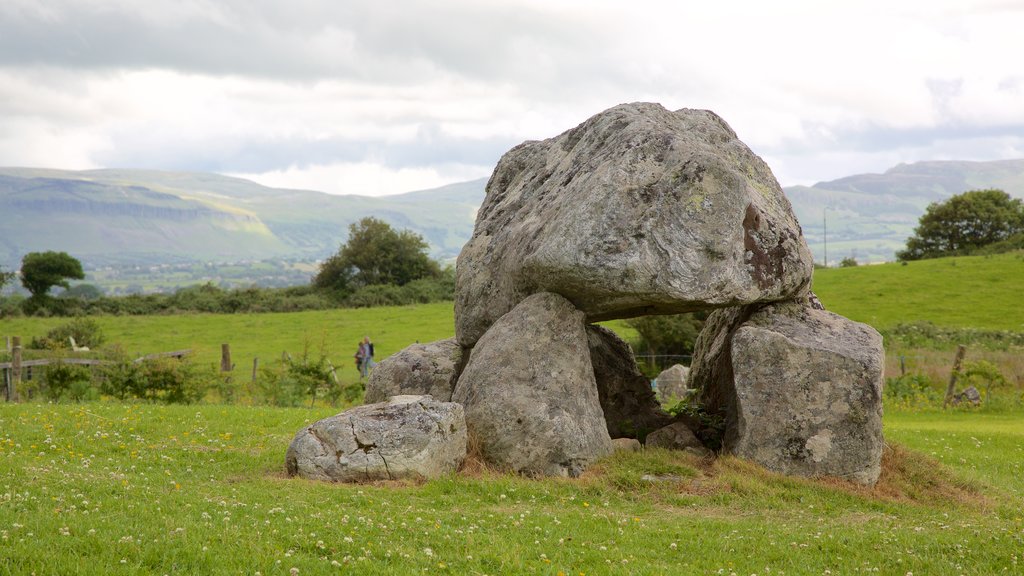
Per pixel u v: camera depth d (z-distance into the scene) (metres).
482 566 9.30
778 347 14.38
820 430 14.12
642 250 13.94
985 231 96.88
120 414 19.84
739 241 14.20
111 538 9.02
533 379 14.34
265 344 54.94
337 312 73.50
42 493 10.80
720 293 14.02
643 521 11.88
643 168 14.50
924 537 11.41
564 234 14.30
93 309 78.19
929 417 29.22
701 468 14.55
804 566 10.07
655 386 32.91
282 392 28.66
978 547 11.03
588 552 10.02
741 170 16.16
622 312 15.66
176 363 27.23
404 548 9.57
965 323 53.94
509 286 16.03
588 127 17.22
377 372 18.00
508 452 13.96
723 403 16.50
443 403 13.89
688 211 14.08
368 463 13.21
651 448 15.43
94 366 28.27
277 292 89.81
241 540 9.31
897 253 101.94
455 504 12.22
